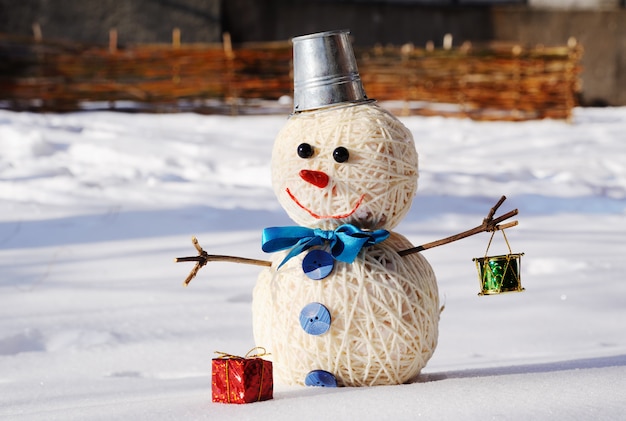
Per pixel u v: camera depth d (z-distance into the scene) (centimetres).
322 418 252
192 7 1539
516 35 1786
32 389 362
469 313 510
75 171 875
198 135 1108
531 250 656
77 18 1487
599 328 477
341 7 1702
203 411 271
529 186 888
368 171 323
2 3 1455
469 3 1797
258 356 311
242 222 712
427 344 330
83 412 276
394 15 1734
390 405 261
